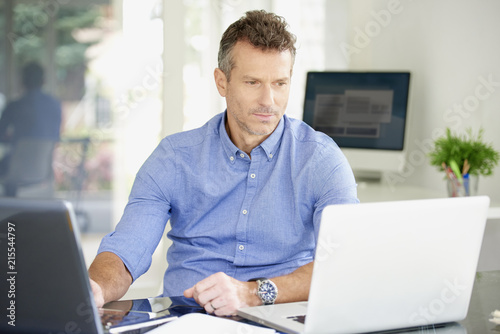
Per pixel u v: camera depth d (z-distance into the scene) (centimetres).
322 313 104
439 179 289
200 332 104
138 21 315
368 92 304
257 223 151
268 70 141
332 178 150
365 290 105
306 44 403
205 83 412
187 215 158
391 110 299
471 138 263
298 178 152
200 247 155
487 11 252
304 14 403
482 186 258
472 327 113
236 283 123
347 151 308
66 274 94
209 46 411
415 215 105
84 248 327
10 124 320
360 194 278
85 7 317
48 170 326
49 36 320
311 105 316
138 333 105
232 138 156
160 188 155
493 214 225
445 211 107
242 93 144
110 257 140
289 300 128
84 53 321
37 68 321
